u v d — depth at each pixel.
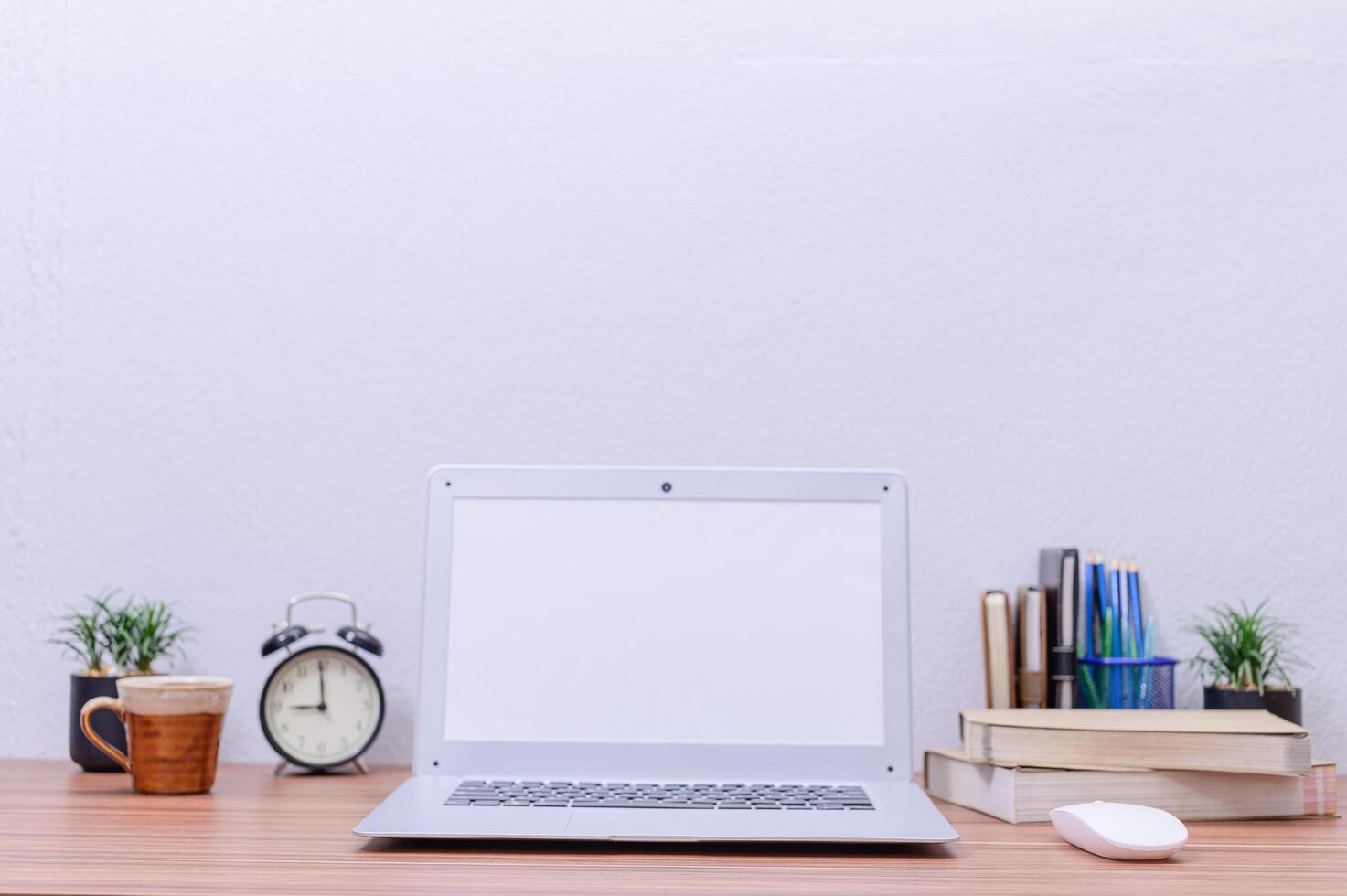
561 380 1.31
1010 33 1.33
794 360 1.30
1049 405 1.29
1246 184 1.32
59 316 1.33
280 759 1.27
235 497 1.30
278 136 1.34
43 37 1.35
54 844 0.84
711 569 1.05
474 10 1.34
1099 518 1.28
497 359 1.31
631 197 1.32
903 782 1.01
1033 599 1.20
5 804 1.01
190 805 1.01
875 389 1.30
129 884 0.72
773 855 0.83
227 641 1.29
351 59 1.34
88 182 1.34
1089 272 1.31
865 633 1.04
